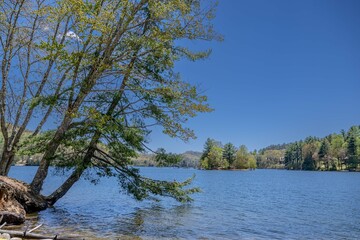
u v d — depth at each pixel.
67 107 15.20
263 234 13.36
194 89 14.79
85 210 17.00
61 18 14.59
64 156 15.48
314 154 169.38
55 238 9.20
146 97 15.11
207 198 28.08
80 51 14.14
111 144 15.25
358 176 99.75
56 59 14.35
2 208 11.59
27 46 15.96
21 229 10.88
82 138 15.09
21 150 14.69
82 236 10.51
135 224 13.59
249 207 22.77
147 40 14.41
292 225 16.03
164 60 15.29
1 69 15.74
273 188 45.69
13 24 15.44
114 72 15.17
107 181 50.69
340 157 156.50
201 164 154.62
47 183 36.81
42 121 16.45
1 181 12.37
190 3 15.07
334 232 14.57
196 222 15.06
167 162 15.47
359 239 13.15
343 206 25.12
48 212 15.09
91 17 13.44
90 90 14.82
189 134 14.99
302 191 40.97
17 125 16.20
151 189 15.48
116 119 14.85
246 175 99.00
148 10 15.27
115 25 14.22
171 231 12.57
